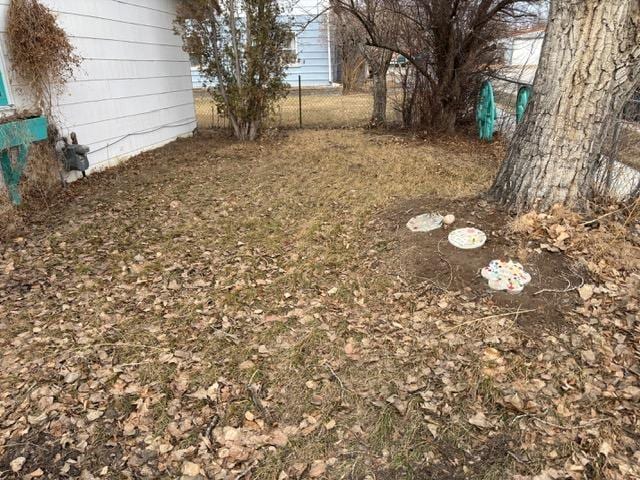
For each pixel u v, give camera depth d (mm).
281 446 2342
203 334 3191
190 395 2670
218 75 9320
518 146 4199
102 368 2865
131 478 2176
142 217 5129
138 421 2492
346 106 14469
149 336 3168
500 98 10641
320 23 16562
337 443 2352
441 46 9688
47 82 5543
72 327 3236
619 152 4355
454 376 2742
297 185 6254
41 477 2168
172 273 3965
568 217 3918
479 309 3273
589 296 3287
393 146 8922
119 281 3830
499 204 4355
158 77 8781
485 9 9000
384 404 2568
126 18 7535
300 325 3271
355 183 6297
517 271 3475
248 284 3795
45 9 5328
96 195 5801
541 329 3049
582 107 3771
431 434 2371
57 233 4645
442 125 10375
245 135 9609
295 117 12703
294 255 4250
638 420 2400
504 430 2383
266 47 9039
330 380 2760
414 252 3980
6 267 3965
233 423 2484
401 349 2984
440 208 4559
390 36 10008
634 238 3910
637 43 3543
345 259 4145
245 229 4855
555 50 3770
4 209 4695
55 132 5789
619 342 2922
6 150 4902
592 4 3502
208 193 5945
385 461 2244
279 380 2771
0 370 2824
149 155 8078
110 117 7215
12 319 3301
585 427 2369
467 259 3730
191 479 2168
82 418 2502
